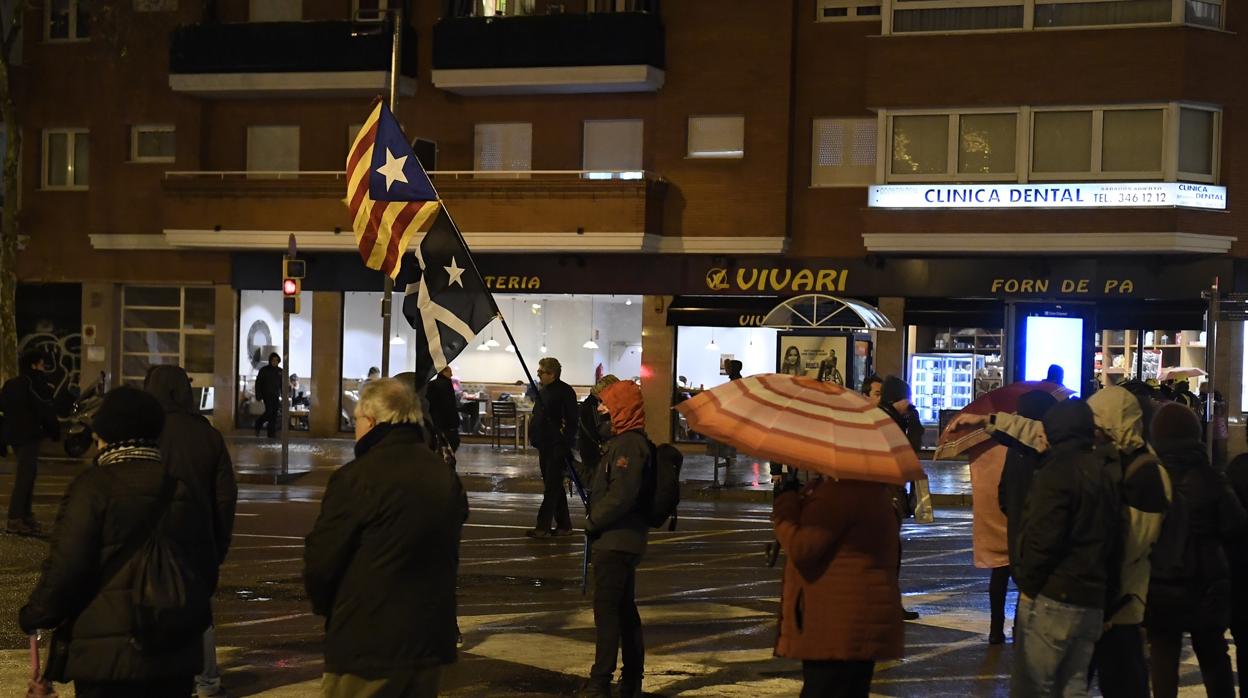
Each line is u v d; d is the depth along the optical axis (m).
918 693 8.98
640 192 29.25
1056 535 6.66
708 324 30.11
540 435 16.88
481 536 16.97
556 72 29.83
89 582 5.66
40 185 34.00
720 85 29.98
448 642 5.59
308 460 26.78
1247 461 7.91
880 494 6.54
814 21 29.91
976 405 10.38
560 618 11.41
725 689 8.95
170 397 7.54
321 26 31.03
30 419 15.85
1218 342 28.09
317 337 32.62
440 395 15.74
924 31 28.34
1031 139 27.86
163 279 33.31
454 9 31.02
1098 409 7.16
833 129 29.89
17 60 33.81
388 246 11.70
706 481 24.56
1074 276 28.30
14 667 9.11
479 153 31.58
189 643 5.83
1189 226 26.89
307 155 32.22
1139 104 27.23
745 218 29.84
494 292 31.47
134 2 32.94
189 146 32.56
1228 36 27.31
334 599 5.55
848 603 6.38
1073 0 27.61
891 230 28.36
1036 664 6.80
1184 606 7.48
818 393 6.61
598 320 35.03
